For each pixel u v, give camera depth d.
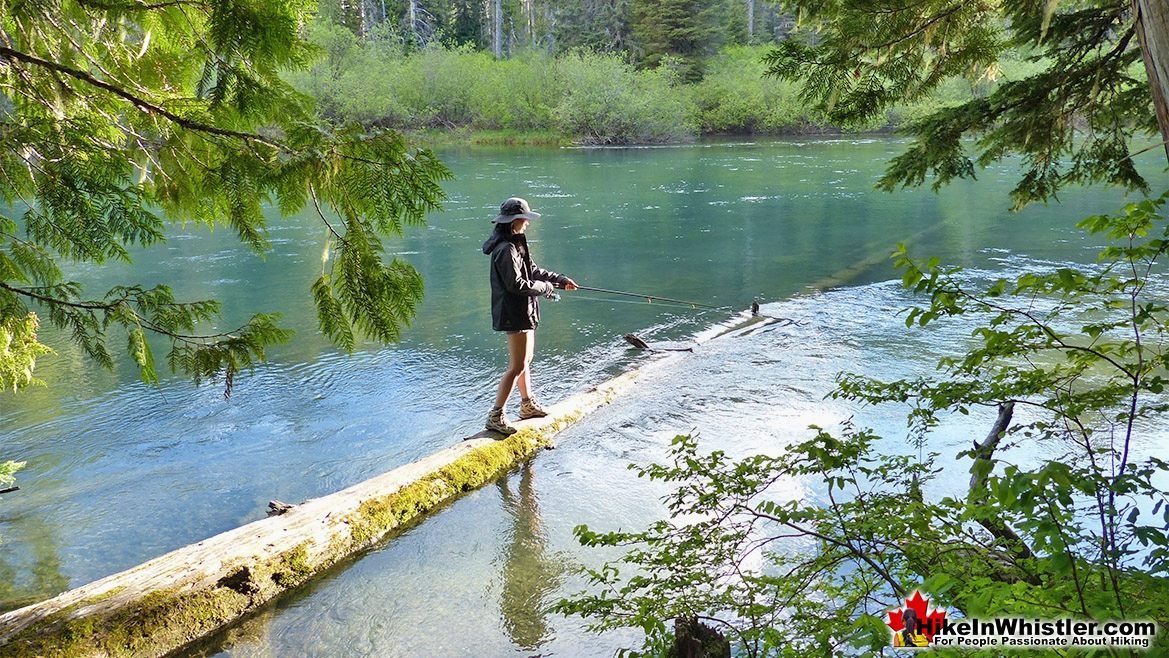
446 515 4.82
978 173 23.61
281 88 2.66
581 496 4.99
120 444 5.95
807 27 5.25
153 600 3.66
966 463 5.00
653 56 49.50
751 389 6.83
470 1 61.47
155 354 8.02
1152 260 2.02
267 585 4.00
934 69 4.87
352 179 2.56
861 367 7.34
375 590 4.05
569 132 42.53
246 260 12.76
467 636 3.64
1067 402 2.27
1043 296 9.41
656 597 2.90
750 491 2.70
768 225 15.91
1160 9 1.99
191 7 2.72
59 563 4.38
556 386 7.09
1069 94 4.62
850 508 2.61
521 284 5.45
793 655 2.41
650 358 7.84
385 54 47.84
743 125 45.53
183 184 2.86
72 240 2.65
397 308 2.73
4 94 2.80
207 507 5.00
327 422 6.32
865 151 33.25
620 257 13.06
